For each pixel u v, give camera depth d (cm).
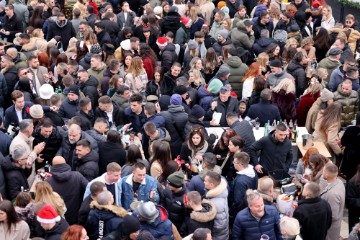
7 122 1864
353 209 1555
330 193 1488
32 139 1664
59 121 1817
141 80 2155
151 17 2658
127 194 1465
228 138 1666
